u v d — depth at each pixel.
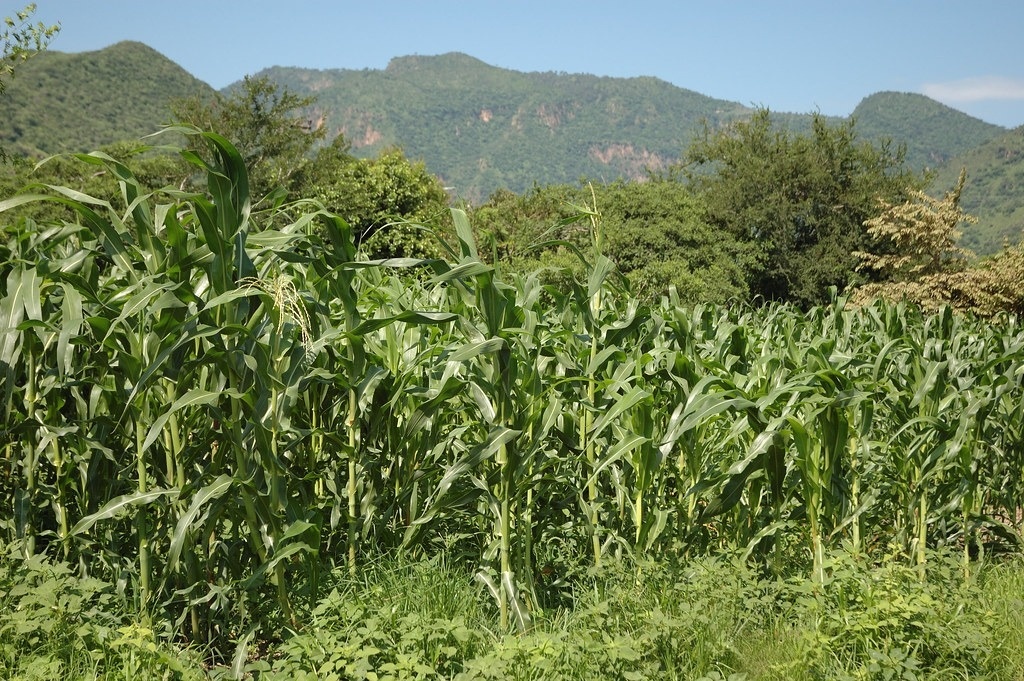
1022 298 15.70
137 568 4.21
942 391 5.27
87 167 28.97
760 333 7.77
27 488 4.43
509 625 4.23
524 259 20.36
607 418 4.12
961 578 4.94
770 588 4.65
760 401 4.33
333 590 3.93
